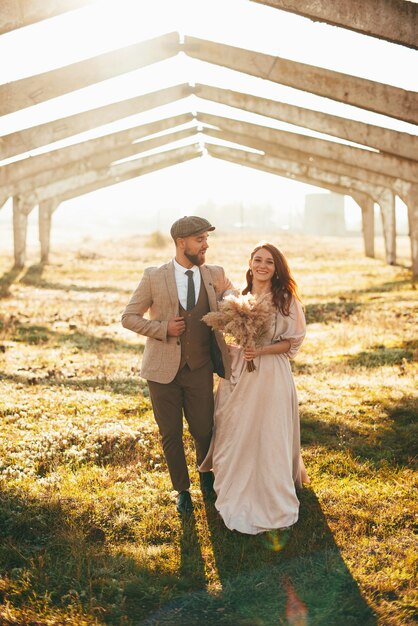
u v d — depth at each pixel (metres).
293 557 4.31
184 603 3.83
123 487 5.39
